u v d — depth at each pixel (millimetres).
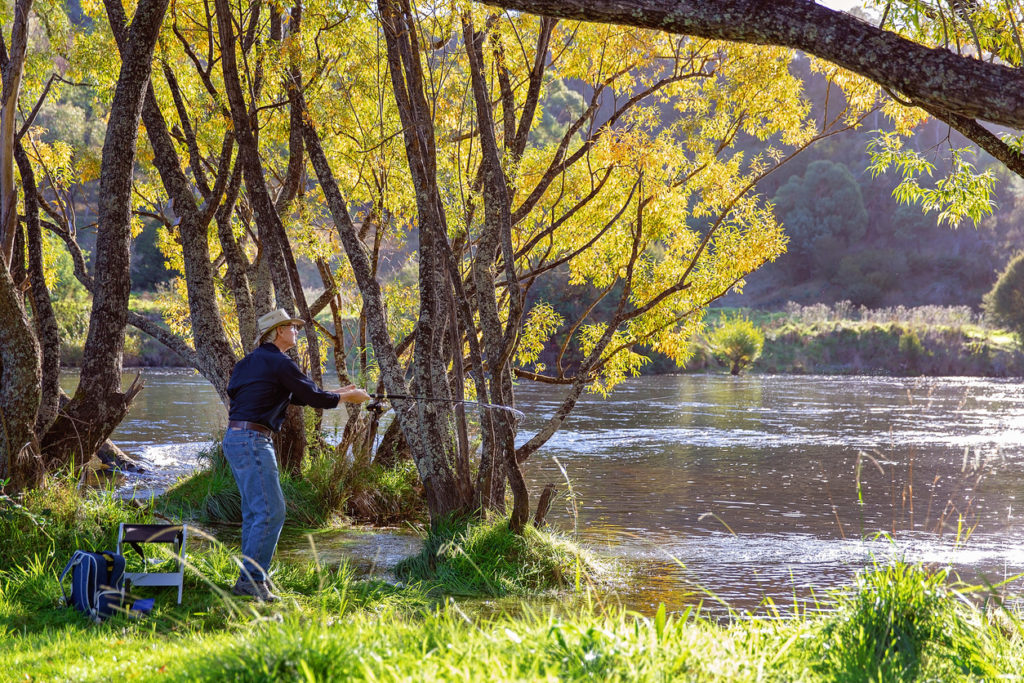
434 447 9359
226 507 11203
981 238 102562
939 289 99375
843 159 113688
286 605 5785
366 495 12445
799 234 106875
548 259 13000
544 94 13703
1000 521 12797
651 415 29781
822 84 82562
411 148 9242
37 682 4059
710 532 11812
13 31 9430
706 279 12086
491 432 9633
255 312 13188
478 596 7652
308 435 13641
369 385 14586
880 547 10922
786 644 4332
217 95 11883
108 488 9750
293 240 12789
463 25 9078
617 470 17703
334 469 12219
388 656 3807
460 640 4195
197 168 12352
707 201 12289
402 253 15375
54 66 13867
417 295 15312
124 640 4910
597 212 12922
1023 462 19000
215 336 10930
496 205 9484
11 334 8398
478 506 9344
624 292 11219
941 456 19938
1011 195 102750
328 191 10359
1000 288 66125
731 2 4211
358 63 12508
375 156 12891
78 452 9992
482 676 3500
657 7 4270
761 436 23875
